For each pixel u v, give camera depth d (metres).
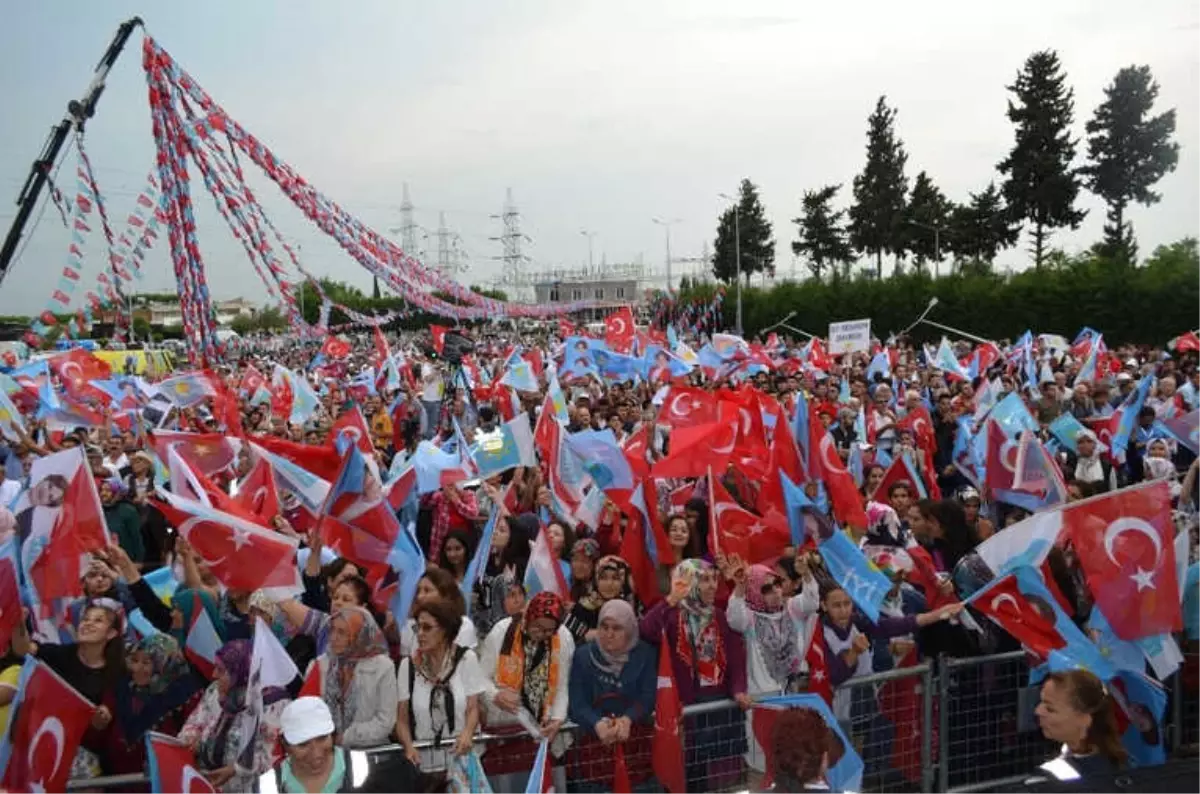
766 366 22.17
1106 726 4.43
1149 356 25.58
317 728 4.62
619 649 5.57
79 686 5.42
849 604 6.08
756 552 7.56
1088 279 49.88
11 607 5.30
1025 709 5.99
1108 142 62.75
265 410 17.92
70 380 14.74
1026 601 5.79
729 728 5.80
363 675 5.38
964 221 71.38
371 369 24.33
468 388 18.75
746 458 9.27
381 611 7.20
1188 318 45.72
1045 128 63.94
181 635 6.29
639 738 5.67
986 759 6.14
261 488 8.02
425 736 5.39
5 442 11.85
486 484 8.20
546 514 9.31
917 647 6.64
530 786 4.92
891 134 75.50
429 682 5.42
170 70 13.66
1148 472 11.02
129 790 5.15
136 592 6.41
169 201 14.34
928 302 56.53
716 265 93.88
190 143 14.04
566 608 6.43
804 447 8.48
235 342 57.88
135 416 14.62
